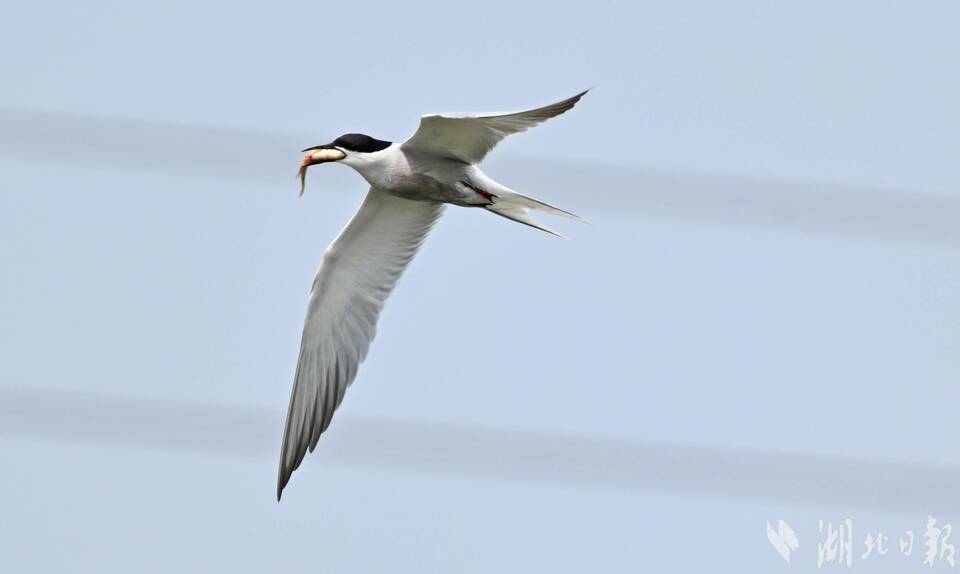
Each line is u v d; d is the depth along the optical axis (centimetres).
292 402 1559
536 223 1421
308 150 1434
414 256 1526
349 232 1509
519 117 1323
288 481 1549
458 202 1432
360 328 1543
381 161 1415
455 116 1332
